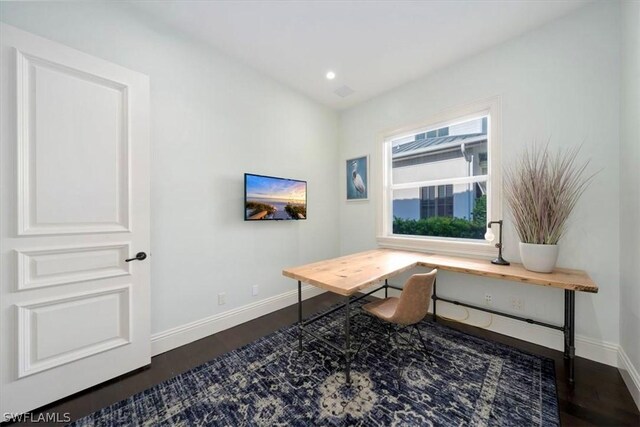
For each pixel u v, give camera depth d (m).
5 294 1.34
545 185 1.90
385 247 3.26
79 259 1.57
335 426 1.31
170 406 1.46
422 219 3.14
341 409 1.42
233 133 2.53
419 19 1.99
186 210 2.19
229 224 2.50
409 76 2.82
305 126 3.27
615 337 1.79
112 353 1.68
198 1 1.82
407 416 1.37
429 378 1.68
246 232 2.65
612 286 1.80
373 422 1.33
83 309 1.58
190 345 2.15
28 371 1.39
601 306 1.84
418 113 2.88
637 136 1.48
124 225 1.74
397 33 2.15
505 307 2.29
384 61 2.55
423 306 1.74
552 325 1.95
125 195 1.74
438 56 2.47
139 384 1.65
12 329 1.36
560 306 2.02
